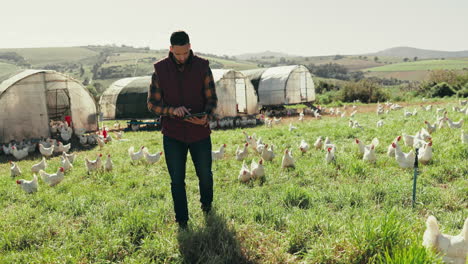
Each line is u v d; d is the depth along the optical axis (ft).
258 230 13.42
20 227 14.89
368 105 116.78
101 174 26.48
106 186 22.59
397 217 13.33
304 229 12.53
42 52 627.46
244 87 89.20
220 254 11.28
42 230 14.30
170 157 13.71
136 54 534.78
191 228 12.97
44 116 52.16
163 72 13.33
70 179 25.79
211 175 14.67
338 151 30.32
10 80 50.57
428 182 19.61
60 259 11.63
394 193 16.84
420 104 103.55
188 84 13.42
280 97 101.09
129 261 11.33
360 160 25.02
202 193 14.94
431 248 9.68
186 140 13.61
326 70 490.08
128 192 20.52
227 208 15.60
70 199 19.29
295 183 20.76
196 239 12.15
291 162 24.04
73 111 56.54
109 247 12.08
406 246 10.14
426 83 147.23
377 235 10.75
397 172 22.12
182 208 13.76
